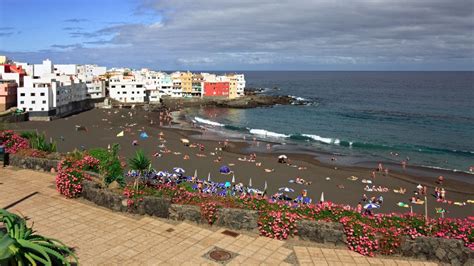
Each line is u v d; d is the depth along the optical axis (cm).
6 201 2005
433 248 1538
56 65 17212
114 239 1620
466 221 1686
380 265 1487
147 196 1889
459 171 6581
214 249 1567
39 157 2653
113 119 11638
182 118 13112
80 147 7338
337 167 6638
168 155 6931
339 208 1772
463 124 11888
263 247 1600
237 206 1817
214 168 6088
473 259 1500
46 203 1998
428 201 4847
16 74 12169
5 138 2866
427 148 8512
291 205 1838
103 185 2075
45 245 1070
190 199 1900
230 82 18962
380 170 6462
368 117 13600
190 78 18912
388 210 4431
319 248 1609
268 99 18712
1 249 952
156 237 1655
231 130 10912
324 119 13275
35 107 10712
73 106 12975
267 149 8181
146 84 17162
